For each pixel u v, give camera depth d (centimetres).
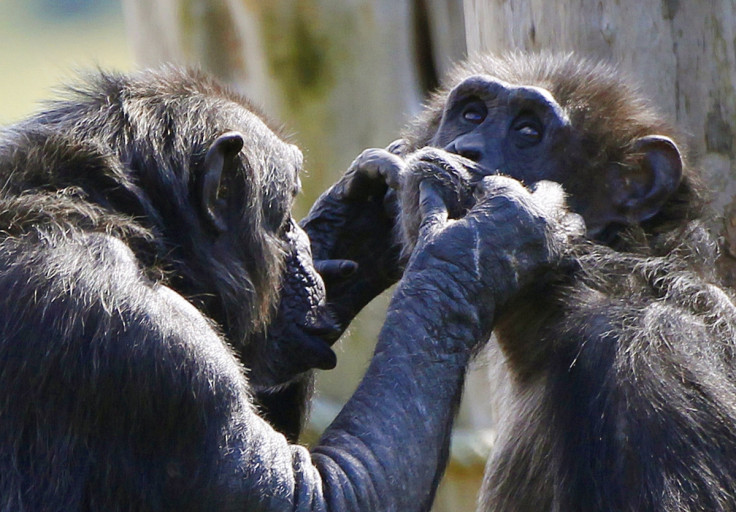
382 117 1488
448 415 805
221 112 871
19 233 762
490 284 816
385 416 788
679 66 941
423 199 859
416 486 782
